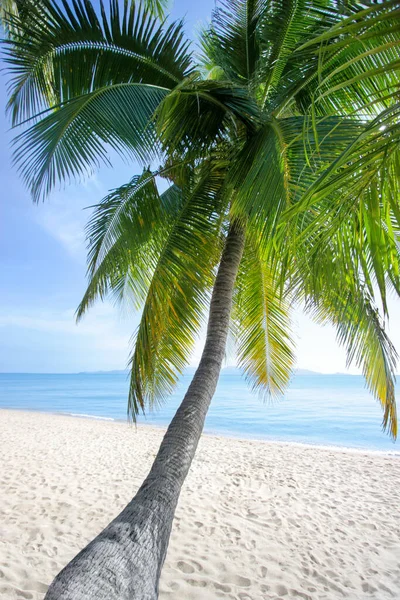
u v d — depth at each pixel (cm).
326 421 1695
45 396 3055
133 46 333
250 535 402
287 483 601
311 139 215
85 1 307
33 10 301
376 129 112
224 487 565
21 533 378
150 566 148
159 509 180
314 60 284
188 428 233
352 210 137
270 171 221
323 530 423
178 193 460
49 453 747
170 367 346
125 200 387
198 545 373
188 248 332
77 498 486
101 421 1412
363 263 139
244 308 507
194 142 350
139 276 462
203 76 479
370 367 396
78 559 142
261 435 1358
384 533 419
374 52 92
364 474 674
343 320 389
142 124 326
